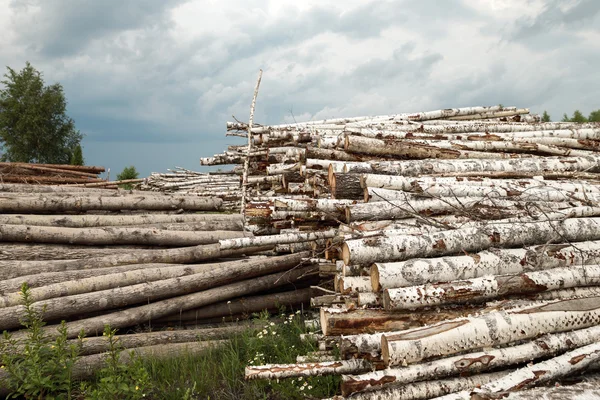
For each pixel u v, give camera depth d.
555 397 2.39
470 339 3.00
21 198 7.05
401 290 3.28
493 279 3.39
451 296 3.30
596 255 3.62
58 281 5.36
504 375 3.08
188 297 5.62
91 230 6.47
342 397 3.13
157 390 4.14
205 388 4.14
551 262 3.55
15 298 4.85
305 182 6.18
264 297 6.07
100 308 5.15
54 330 4.72
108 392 3.58
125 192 9.06
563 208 4.13
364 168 4.71
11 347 4.06
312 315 6.02
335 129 7.73
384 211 4.21
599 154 5.90
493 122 7.67
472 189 4.38
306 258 5.78
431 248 3.60
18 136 36.72
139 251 6.35
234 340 4.99
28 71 37.75
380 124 7.34
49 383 3.72
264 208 5.54
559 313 3.12
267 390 4.12
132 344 4.90
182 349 4.84
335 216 5.00
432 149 5.34
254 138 7.86
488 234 3.66
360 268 4.07
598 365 2.86
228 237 7.30
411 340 2.96
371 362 3.38
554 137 6.35
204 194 12.22
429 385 3.05
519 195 4.39
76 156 30.95
